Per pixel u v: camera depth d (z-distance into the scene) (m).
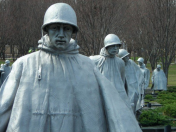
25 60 5.10
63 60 5.15
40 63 5.08
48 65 5.07
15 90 4.96
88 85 5.14
